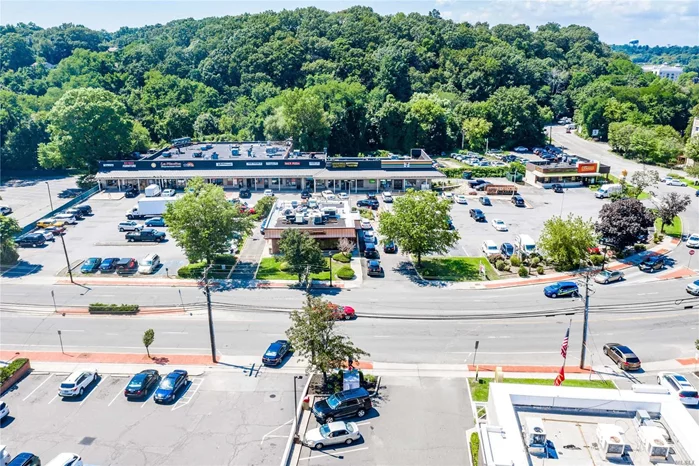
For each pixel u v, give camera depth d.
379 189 104.50
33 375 45.50
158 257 69.38
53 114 108.88
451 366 46.75
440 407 41.16
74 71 184.38
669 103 166.38
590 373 45.97
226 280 64.19
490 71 177.25
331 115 138.38
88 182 107.31
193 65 196.88
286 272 66.00
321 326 42.12
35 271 67.06
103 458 35.69
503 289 62.62
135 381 42.66
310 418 40.03
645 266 67.69
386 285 63.31
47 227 83.31
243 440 37.59
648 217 72.12
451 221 86.56
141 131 126.12
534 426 26.66
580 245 67.12
